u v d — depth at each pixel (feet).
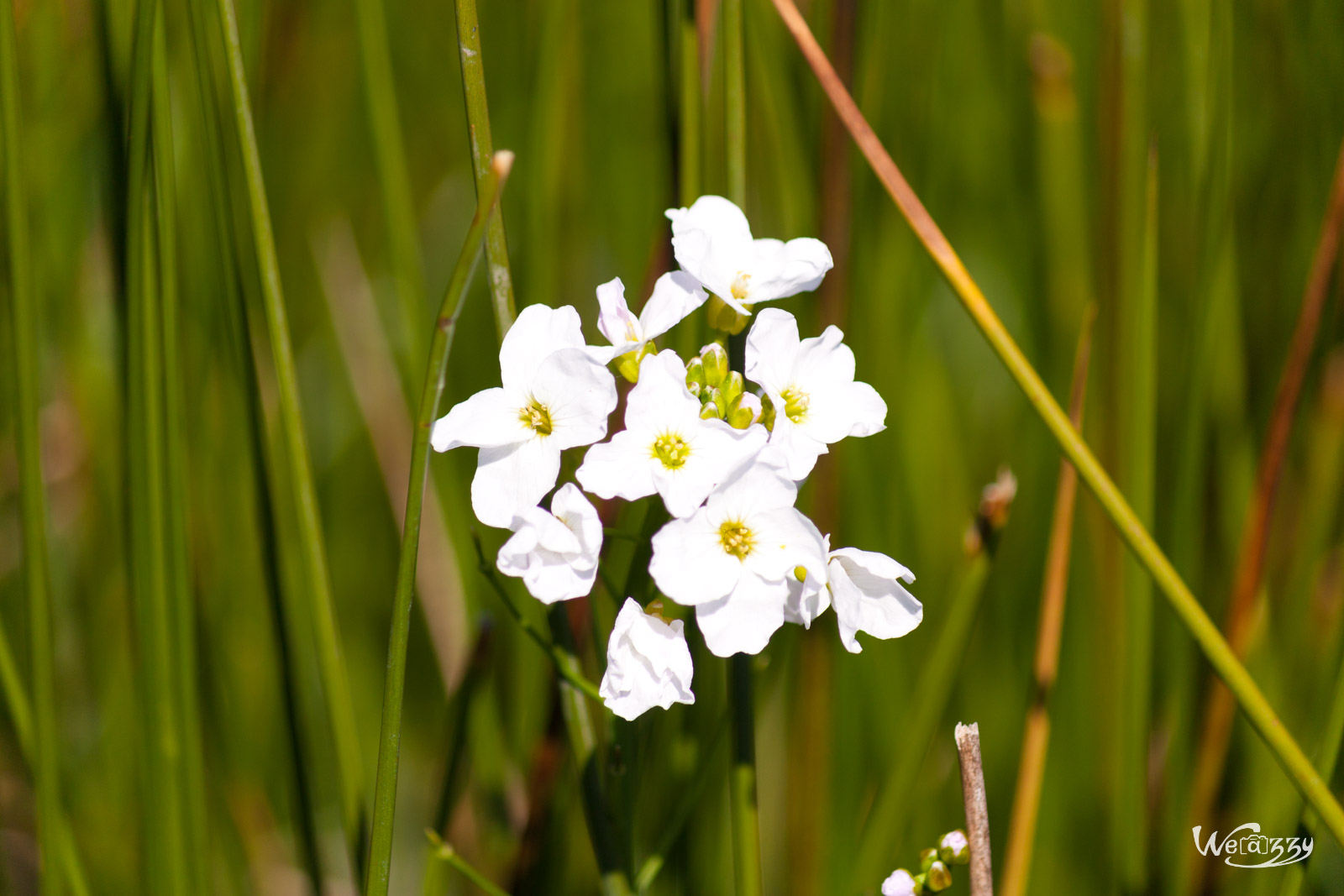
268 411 1.50
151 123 1.31
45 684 1.31
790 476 1.26
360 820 1.34
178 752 1.34
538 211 1.49
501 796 1.46
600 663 1.32
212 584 1.48
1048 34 1.60
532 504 1.25
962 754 1.30
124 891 1.47
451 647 1.50
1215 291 1.43
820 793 1.45
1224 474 1.53
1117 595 1.48
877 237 1.50
